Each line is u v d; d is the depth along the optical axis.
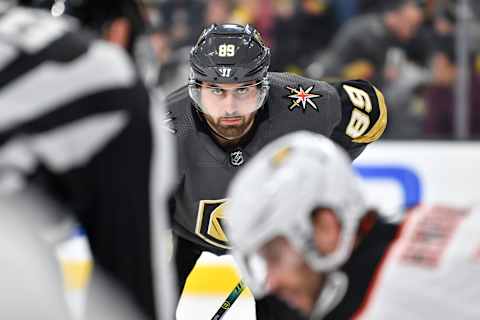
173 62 15.63
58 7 5.13
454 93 15.28
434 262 4.05
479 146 13.97
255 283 4.41
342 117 8.70
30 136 4.47
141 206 4.53
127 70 4.65
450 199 13.93
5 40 4.60
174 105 8.47
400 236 4.22
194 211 8.69
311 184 4.07
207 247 9.12
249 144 8.38
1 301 4.48
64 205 4.55
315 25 16.30
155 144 4.60
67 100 4.51
